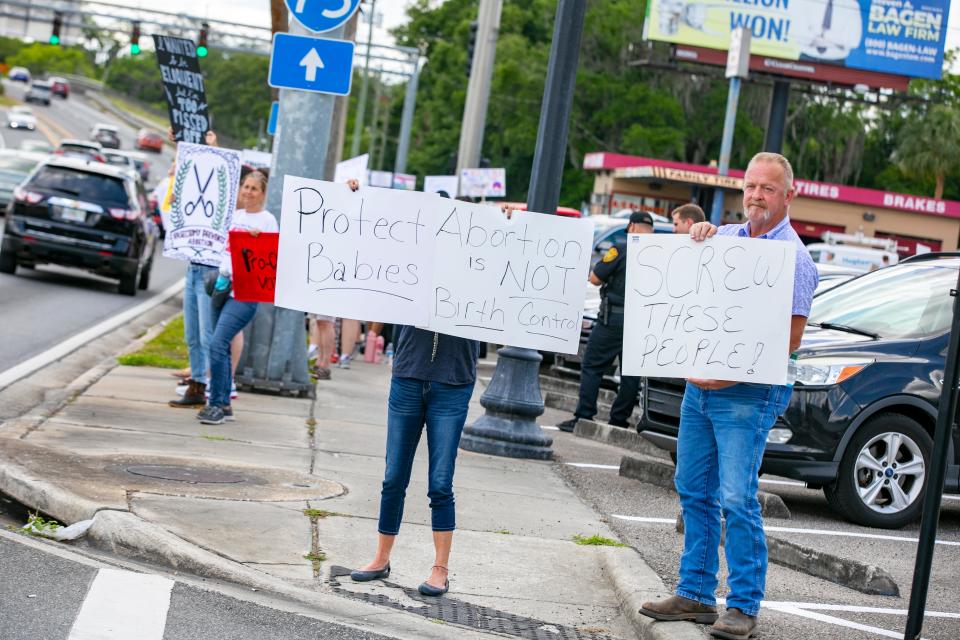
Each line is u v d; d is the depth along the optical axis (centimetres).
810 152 7450
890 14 5219
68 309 1838
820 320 1017
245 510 731
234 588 603
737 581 580
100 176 2136
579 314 650
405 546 711
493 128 7862
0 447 814
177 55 1359
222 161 1089
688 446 604
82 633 505
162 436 947
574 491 944
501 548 730
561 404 1477
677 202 5319
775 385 588
